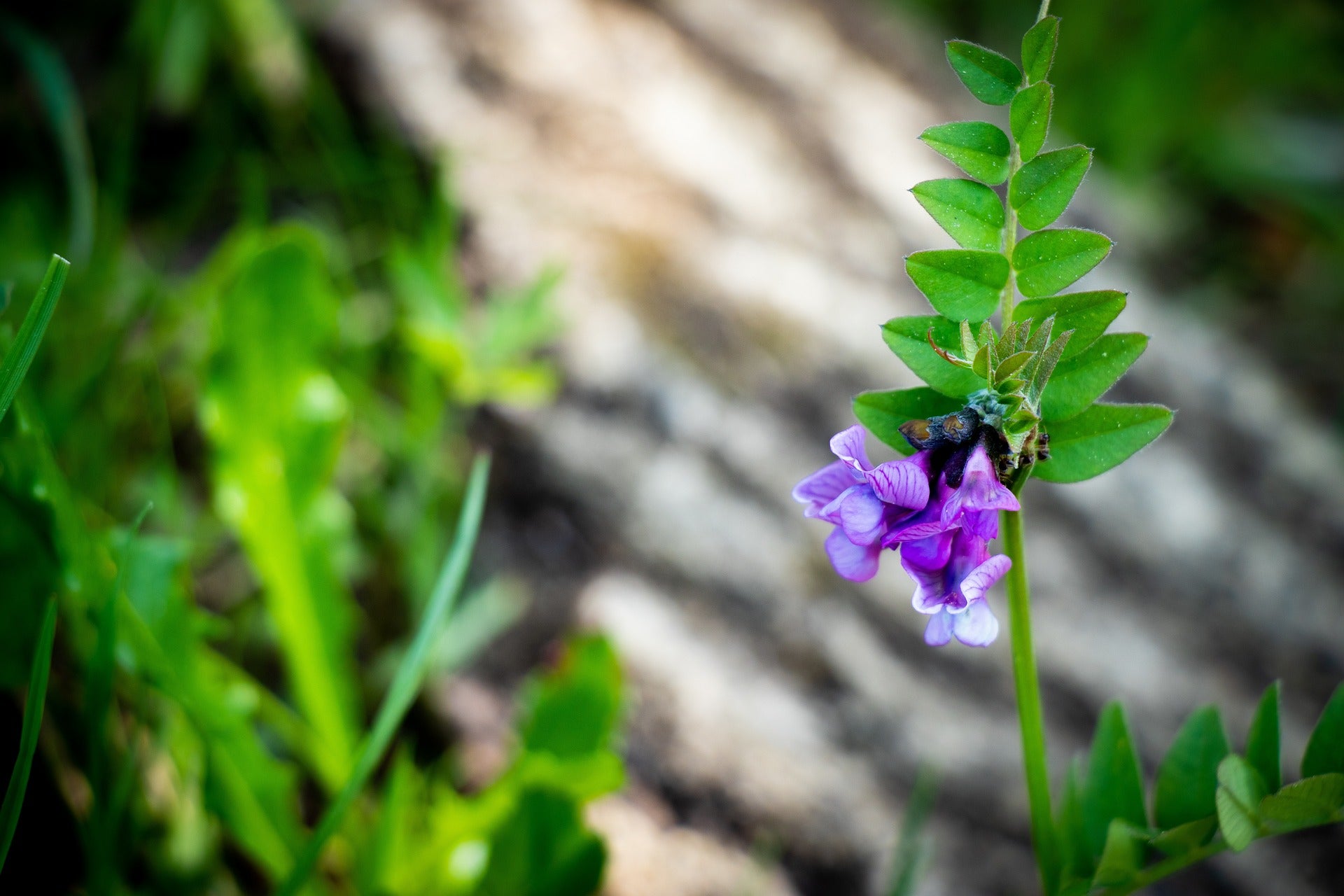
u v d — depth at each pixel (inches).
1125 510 22.9
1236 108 36.5
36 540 16.0
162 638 16.7
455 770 18.5
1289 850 19.8
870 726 19.1
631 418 20.2
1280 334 30.1
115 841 16.8
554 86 23.7
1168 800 15.5
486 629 19.1
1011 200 14.5
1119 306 14.3
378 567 19.6
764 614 19.4
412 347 20.1
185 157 23.2
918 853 17.4
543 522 19.6
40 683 14.7
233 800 16.8
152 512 19.4
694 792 18.5
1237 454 25.0
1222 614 22.1
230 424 17.9
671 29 26.1
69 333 19.7
